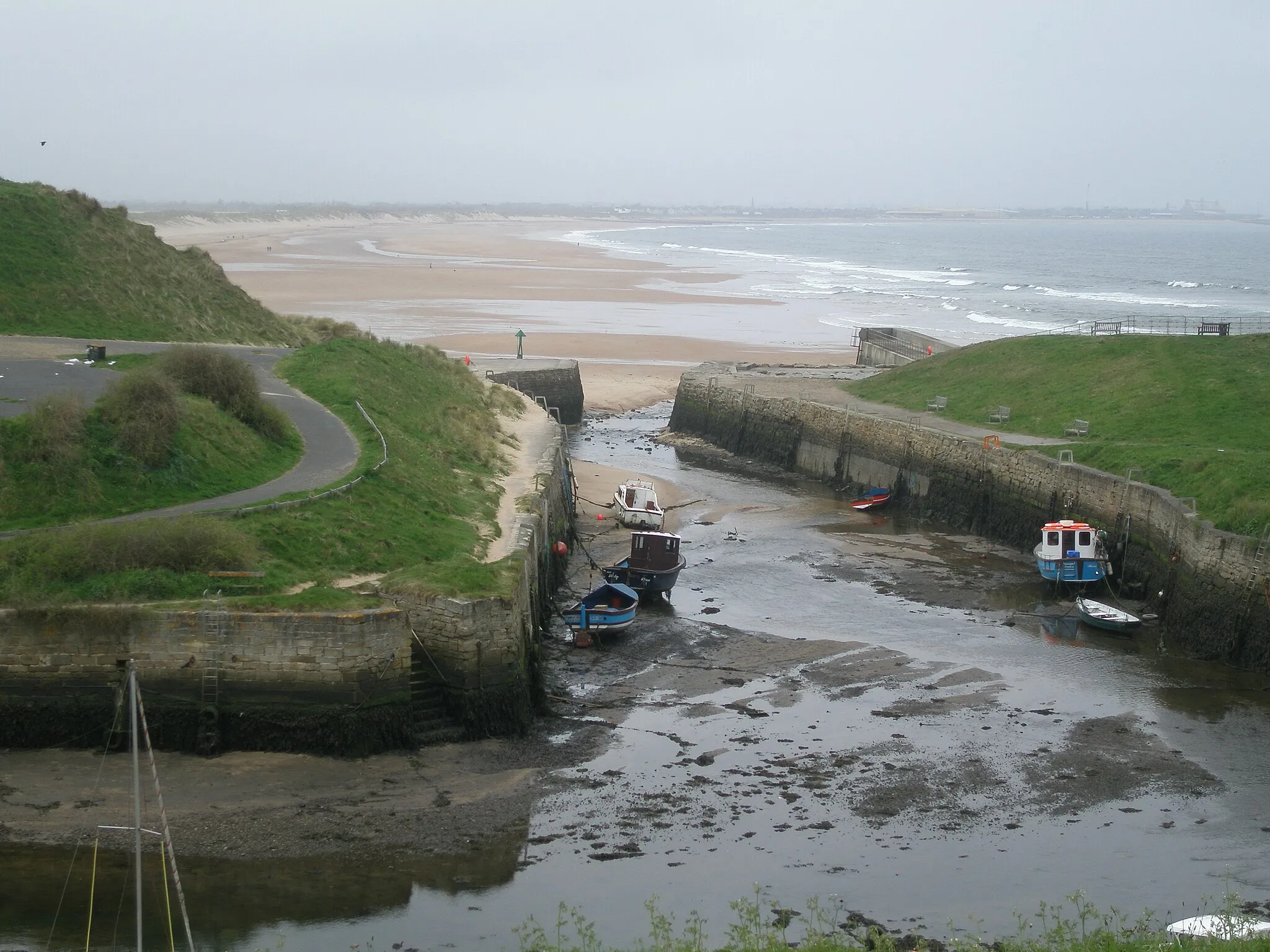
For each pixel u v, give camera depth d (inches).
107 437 1460.4
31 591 1158.3
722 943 856.9
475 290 5974.4
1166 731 1274.6
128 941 852.6
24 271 2315.5
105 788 1061.1
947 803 1097.4
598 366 3868.1
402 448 1800.0
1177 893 949.2
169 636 1131.3
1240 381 2317.9
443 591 1230.9
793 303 5836.6
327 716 1138.0
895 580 1861.5
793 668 1453.0
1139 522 1804.9
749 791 1112.2
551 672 1427.2
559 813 1058.7
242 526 1344.7
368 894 920.9
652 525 2151.8
